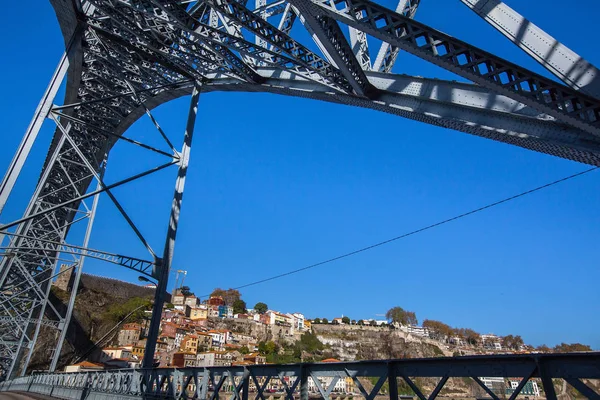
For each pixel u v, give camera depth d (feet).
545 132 23.38
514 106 24.25
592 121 19.84
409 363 17.13
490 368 14.69
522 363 13.94
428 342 483.51
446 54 22.88
